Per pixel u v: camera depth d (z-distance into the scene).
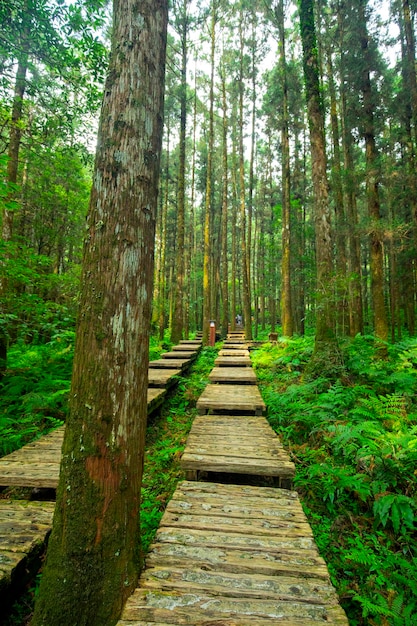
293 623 1.65
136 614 1.67
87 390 1.76
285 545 2.27
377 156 11.05
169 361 9.39
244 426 4.64
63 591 1.67
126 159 1.85
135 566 1.87
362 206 20.72
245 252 19.88
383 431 3.94
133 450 1.85
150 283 1.98
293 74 14.81
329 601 1.79
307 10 7.61
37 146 7.16
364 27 10.38
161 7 2.06
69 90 6.11
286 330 13.86
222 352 11.85
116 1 1.99
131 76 1.89
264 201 26.50
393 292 16.58
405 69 10.94
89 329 1.78
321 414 4.88
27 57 5.55
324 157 7.39
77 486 1.73
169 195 28.02
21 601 2.25
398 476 3.33
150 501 3.43
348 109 11.44
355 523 3.08
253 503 2.85
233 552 2.19
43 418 5.58
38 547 2.36
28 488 3.52
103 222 1.82
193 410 6.56
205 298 18.42
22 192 9.90
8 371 7.00
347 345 7.08
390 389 5.72
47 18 5.05
